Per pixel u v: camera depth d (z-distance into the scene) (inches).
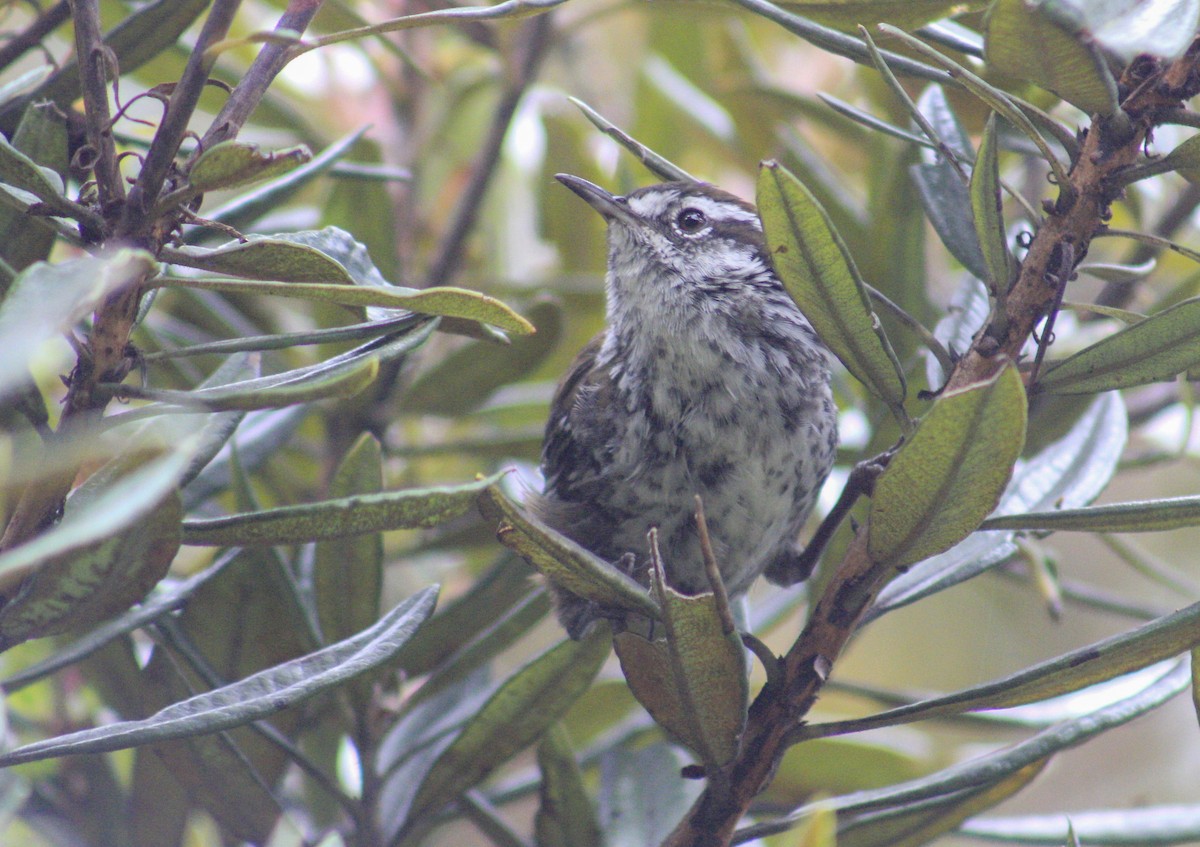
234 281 124.7
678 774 225.0
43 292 99.0
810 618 161.2
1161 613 282.5
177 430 144.9
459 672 219.5
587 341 356.5
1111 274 176.9
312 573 222.5
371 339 155.9
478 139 381.7
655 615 145.0
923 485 136.5
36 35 189.6
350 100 365.4
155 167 127.5
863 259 280.5
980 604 453.7
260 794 188.7
